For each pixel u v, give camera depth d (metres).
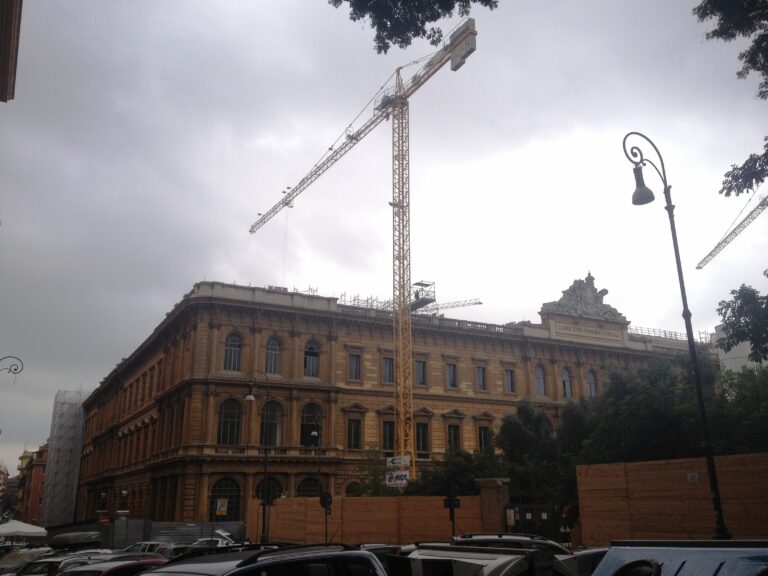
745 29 21.89
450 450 50.25
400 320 69.25
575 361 79.31
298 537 43.28
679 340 91.06
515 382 75.44
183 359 63.44
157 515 64.25
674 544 7.57
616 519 26.59
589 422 44.25
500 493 38.34
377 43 20.16
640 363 82.94
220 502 58.47
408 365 68.38
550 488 44.19
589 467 27.75
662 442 33.47
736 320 23.83
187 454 58.28
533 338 76.69
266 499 45.53
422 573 10.08
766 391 34.97
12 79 20.45
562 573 10.38
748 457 23.47
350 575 8.84
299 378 63.72
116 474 86.94
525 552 9.99
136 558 17.19
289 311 64.38
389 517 38.72
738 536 23.27
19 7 18.14
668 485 25.39
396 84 82.56
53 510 118.44
